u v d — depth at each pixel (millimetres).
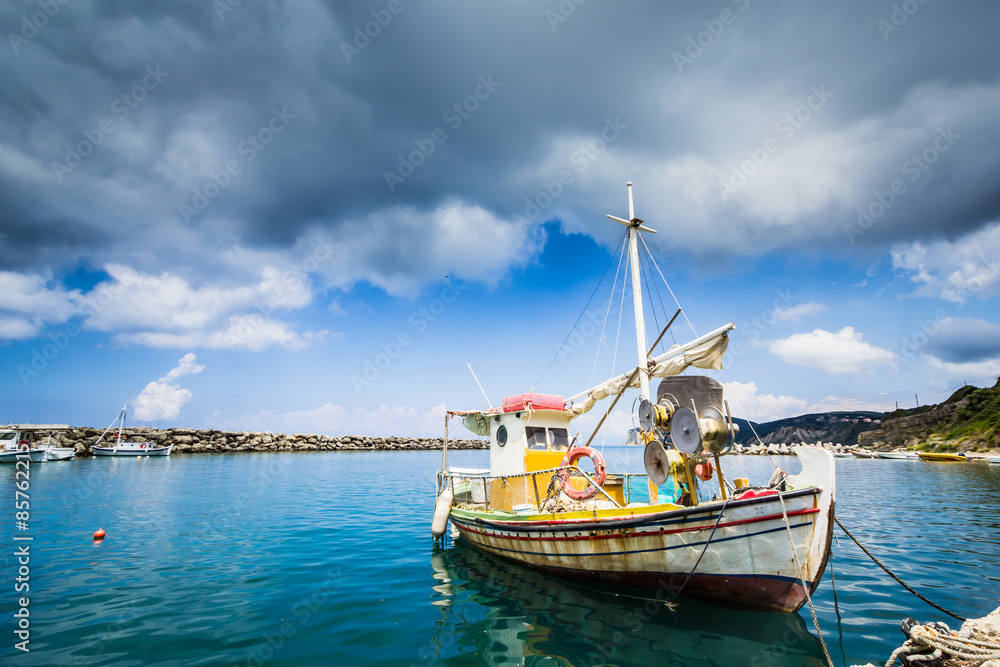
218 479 28578
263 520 15914
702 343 10250
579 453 10672
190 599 8211
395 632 6973
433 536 13180
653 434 9016
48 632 6727
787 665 5855
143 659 5930
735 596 7625
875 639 6602
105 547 11859
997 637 6262
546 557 9945
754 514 7199
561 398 13414
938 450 66812
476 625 7254
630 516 8375
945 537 13414
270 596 8453
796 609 7137
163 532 13719
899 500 21469
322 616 7559
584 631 7000
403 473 35719
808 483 7117
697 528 7660
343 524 15602
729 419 7719
